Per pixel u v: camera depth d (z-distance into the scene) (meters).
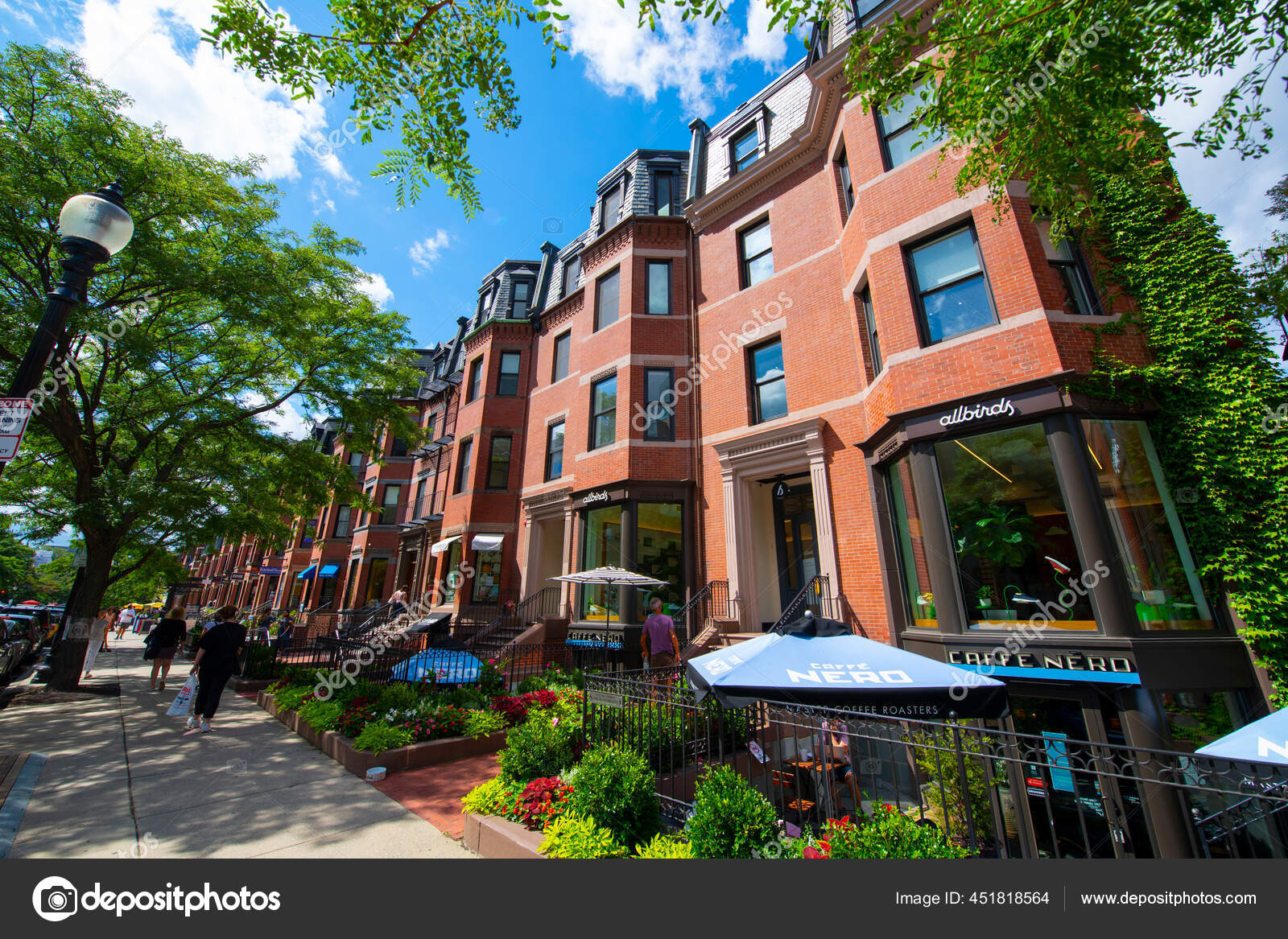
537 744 5.07
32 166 7.93
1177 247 6.39
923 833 3.18
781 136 12.70
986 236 7.30
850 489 9.50
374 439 12.70
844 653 4.24
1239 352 5.94
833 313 10.49
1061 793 5.52
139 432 10.41
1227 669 5.30
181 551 11.32
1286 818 4.76
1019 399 6.46
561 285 17.88
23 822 4.29
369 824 4.52
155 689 10.44
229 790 5.16
